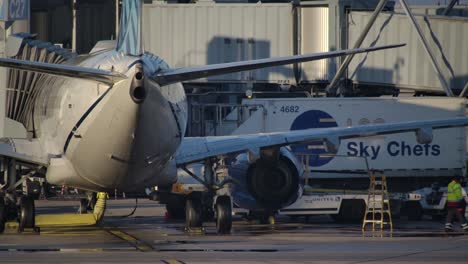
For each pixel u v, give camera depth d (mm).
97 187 96000
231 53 183625
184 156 99688
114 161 88312
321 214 118375
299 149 143125
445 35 170375
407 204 125500
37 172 102062
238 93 183375
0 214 99375
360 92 185250
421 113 146375
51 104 97438
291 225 115312
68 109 91438
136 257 76188
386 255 78000
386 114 146625
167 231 103625
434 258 75750
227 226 100062
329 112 146750
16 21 152125
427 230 107625
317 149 143500
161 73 81938
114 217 131000
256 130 147500
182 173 120562
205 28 184875
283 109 147250
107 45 108625
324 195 119000
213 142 102500
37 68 77062
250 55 182875
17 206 102688
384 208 120062
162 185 99875
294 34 180500
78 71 79875
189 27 185500
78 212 131250
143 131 84750
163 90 86688
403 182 149125
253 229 107500
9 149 98438
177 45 186000
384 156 145625
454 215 111062
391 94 185625
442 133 146625
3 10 143750
